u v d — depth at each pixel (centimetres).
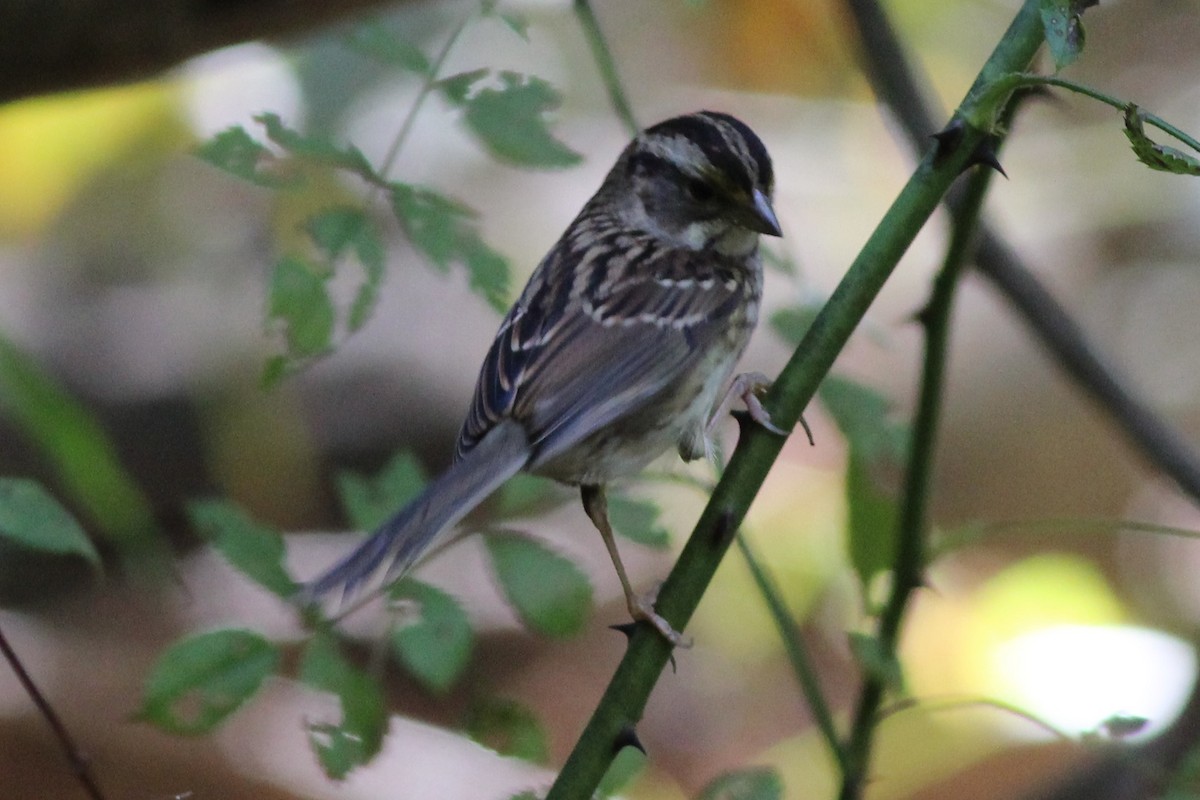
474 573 1188
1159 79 1545
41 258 1314
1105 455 1500
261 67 1231
